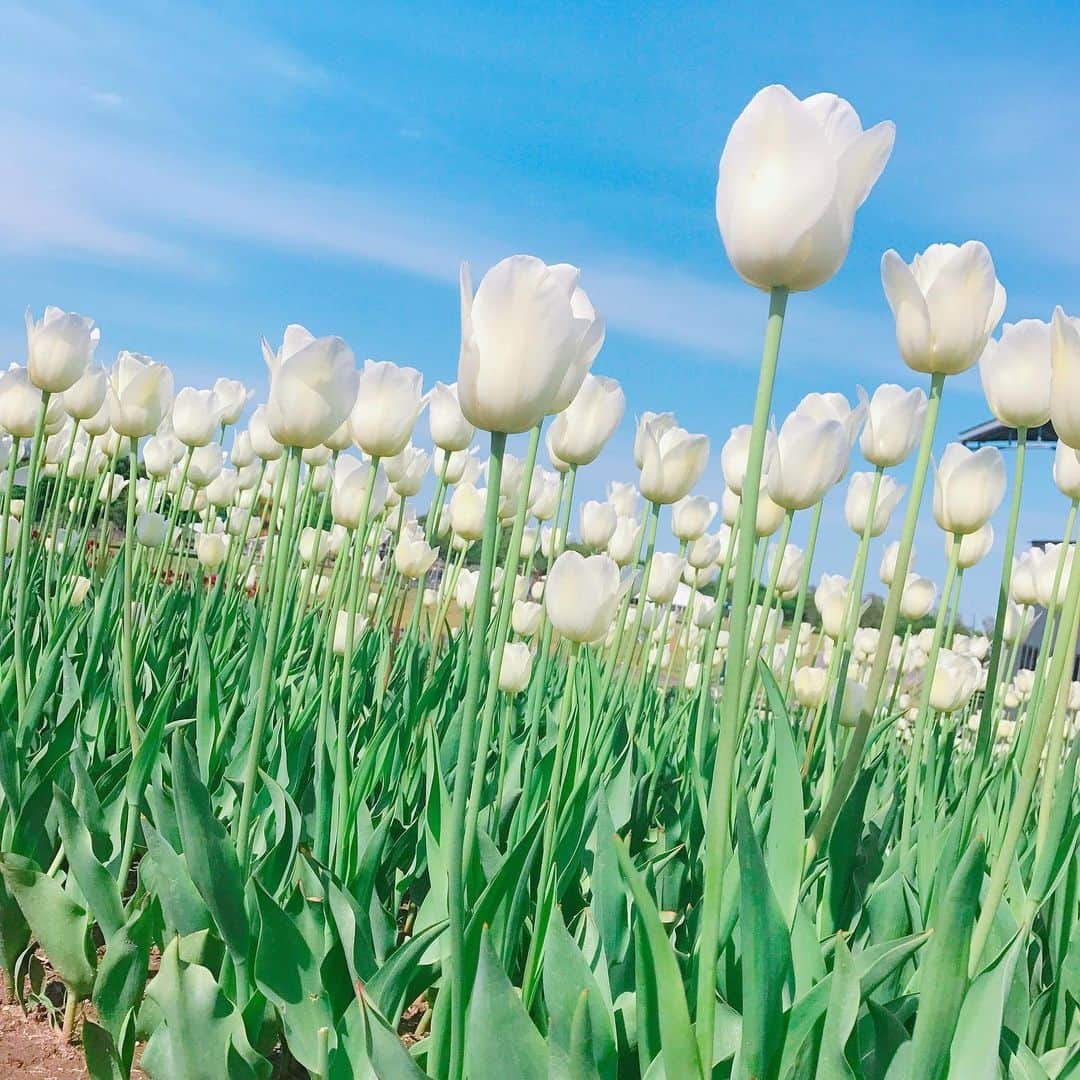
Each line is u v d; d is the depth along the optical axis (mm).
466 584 1525
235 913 684
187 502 2170
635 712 1005
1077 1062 568
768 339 447
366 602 1422
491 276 460
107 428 1479
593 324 620
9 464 1162
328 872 661
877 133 437
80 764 843
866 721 578
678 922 748
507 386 460
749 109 438
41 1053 785
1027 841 950
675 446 839
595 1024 543
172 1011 643
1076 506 866
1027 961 685
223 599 1675
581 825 771
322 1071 619
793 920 594
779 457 712
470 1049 517
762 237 433
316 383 652
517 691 951
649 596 1267
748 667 813
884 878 811
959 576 1097
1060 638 530
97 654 1119
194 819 666
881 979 549
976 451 741
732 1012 580
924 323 566
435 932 614
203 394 1333
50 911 778
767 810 798
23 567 958
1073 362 544
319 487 1654
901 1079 524
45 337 915
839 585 1188
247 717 1048
